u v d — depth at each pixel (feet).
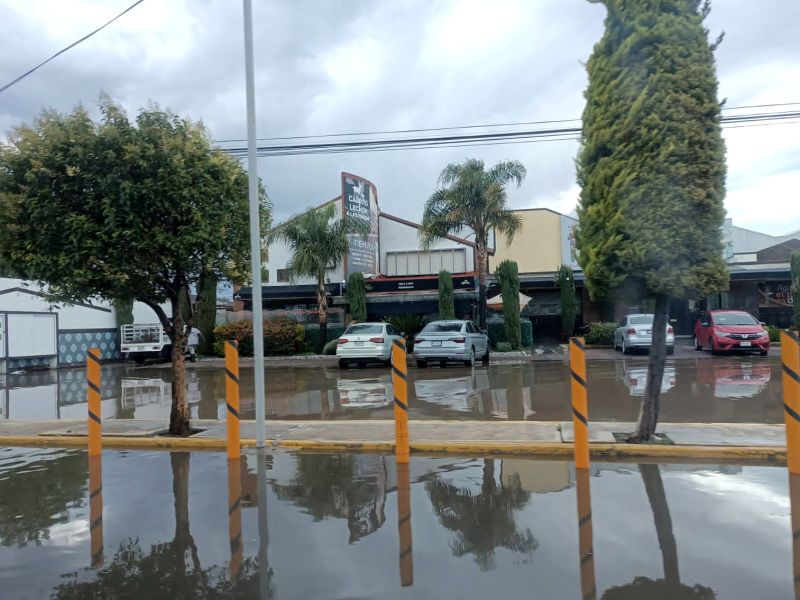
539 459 25.54
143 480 23.62
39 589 14.37
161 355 94.17
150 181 27.40
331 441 28.48
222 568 15.25
